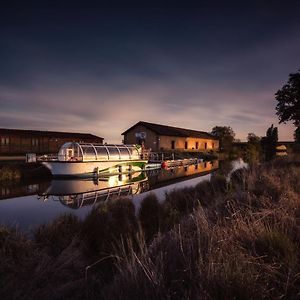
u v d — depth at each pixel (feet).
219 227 15.78
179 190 41.86
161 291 10.06
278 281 10.31
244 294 9.46
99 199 47.39
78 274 16.87
